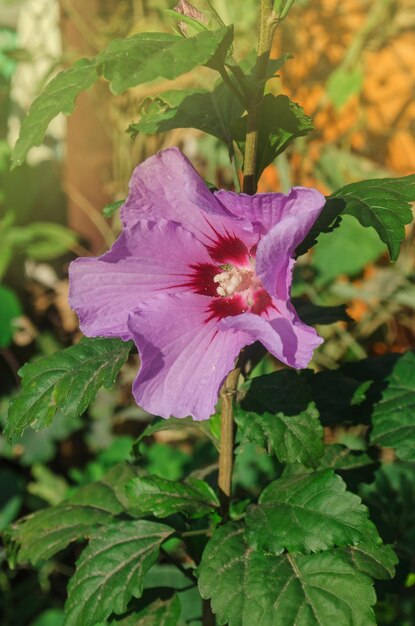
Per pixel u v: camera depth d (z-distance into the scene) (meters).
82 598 0.46
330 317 0.50
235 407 0.44
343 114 0.87
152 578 0.71
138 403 0.41
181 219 0.42
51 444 0.85
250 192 0.43
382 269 0.88
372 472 0.50
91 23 0.91
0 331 0.88
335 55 0.86
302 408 0.43
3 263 0.90
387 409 0.47
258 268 0.39
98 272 0.42
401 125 0.88
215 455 0.80
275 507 0.44
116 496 0.53
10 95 0.99
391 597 0.69
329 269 0.84
